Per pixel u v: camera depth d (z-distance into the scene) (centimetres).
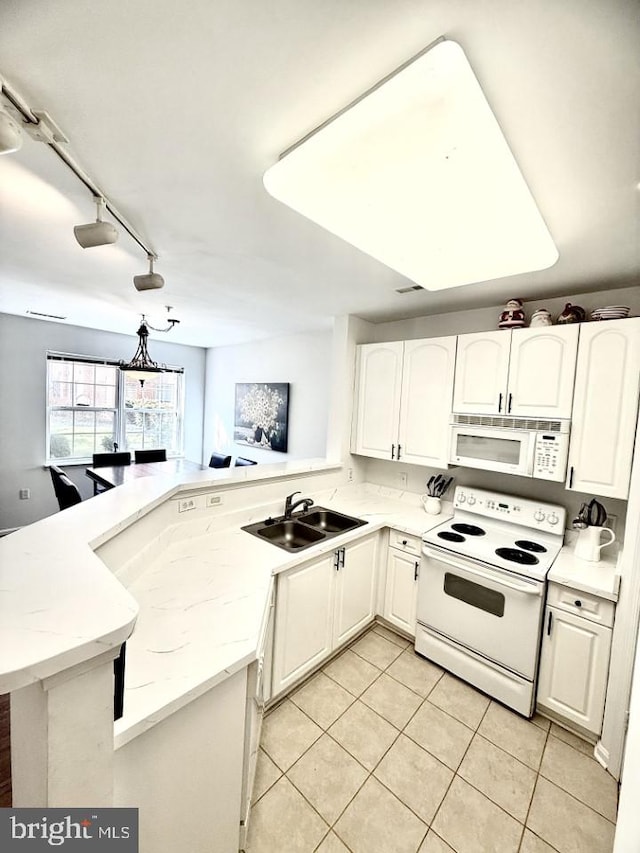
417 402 273
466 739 177
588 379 195
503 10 68
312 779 155
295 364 437
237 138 107
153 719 86
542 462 209
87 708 69
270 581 162
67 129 104
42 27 74
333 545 212
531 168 113
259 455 489
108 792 73
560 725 187
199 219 156
